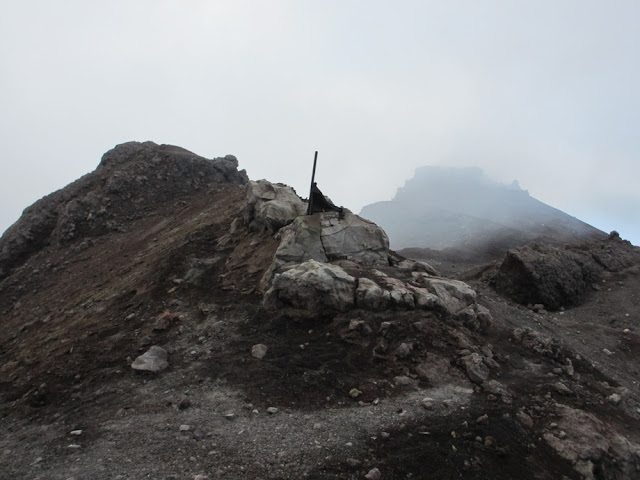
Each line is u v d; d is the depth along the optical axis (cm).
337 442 996
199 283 1967
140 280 2170
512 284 3259
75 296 2538
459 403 1196
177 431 1027
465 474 919
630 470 1072
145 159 4753
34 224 4075
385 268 1962
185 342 1509
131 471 878
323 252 1928
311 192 2122
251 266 2034
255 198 2431
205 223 2992
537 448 1064
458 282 1877
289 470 891
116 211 4034
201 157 5106
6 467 930
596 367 1808
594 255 3803
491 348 1556
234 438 1001
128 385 1270
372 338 1458
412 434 1037
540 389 1345
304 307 1599
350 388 1234
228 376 1282
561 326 2606
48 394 1276
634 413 1350
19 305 2967
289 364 1329
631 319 2828
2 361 1781
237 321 1609
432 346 1448
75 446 980
